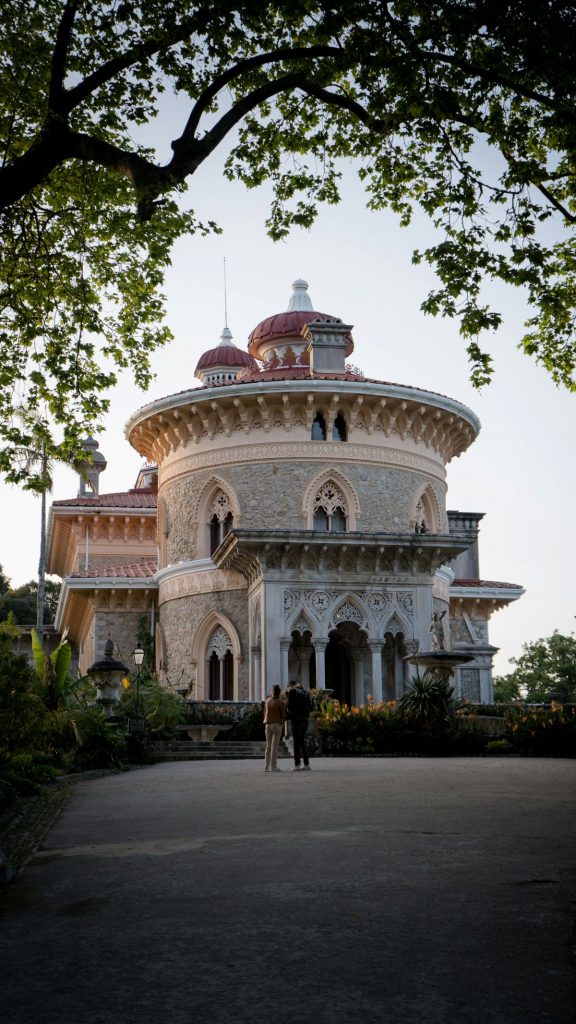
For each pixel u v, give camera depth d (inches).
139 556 1819.6
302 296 1780.3
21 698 583.2
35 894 276.1
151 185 428.5
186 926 223.9
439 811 429.7
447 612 1320.1
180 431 1455.5
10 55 556.7
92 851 353.7
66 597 1747.0
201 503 1418.6
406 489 1406.3
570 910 232.8
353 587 1240.8
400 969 186.1
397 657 1288.1
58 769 750.5
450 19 448.5
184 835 381.1
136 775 763.4
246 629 1346.0
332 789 546.0
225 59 536.7
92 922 233.9
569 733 964.6
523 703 1240.8
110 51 549.6
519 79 498.6
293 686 747.4
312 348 1450.5
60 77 429.4
